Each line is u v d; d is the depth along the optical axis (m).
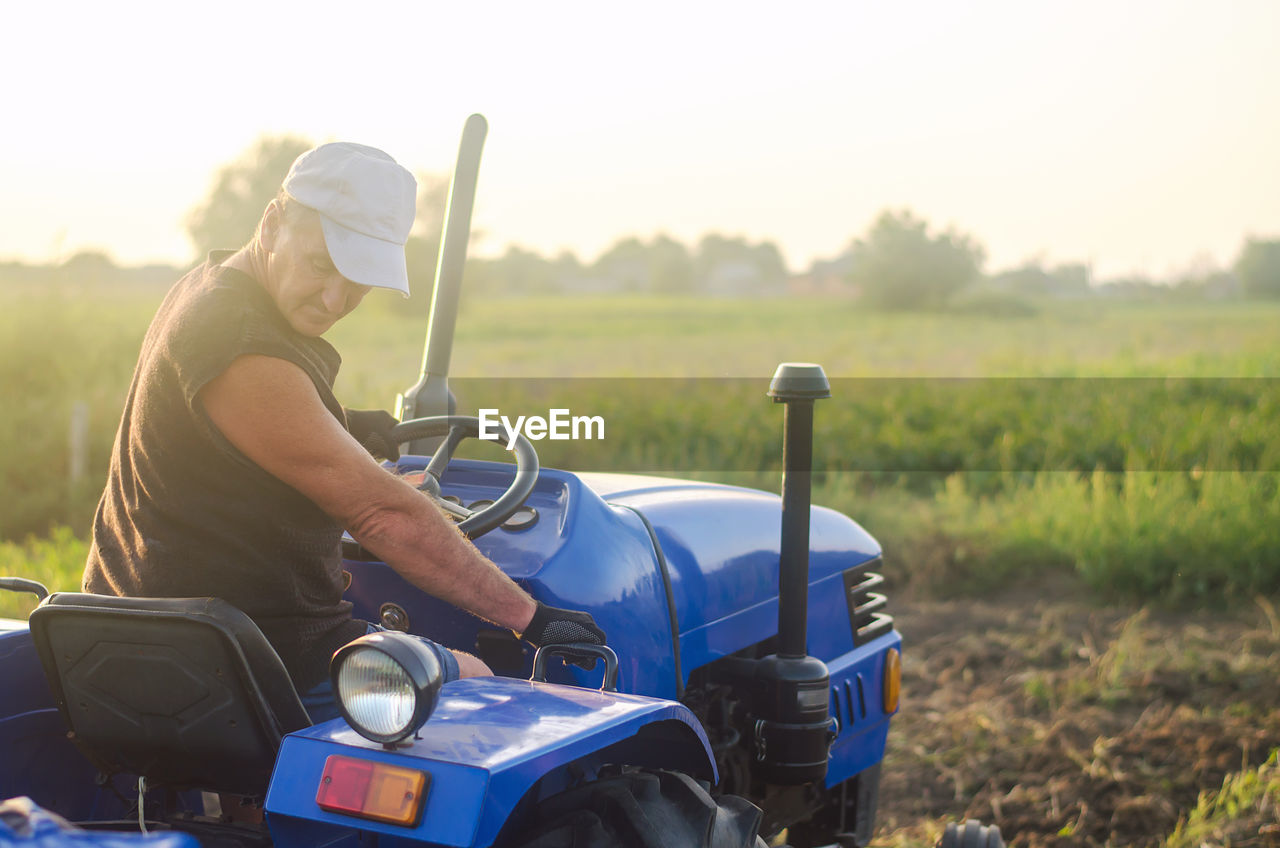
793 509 2.46
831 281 83.06
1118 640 5.86
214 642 1.64
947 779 4.22
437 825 1.39
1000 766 4.30
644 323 46.19
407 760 1.44
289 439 1.69
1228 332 35.66
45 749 2.03
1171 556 6.81
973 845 2.67
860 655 2.98
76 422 8.70
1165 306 58.25
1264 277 61.06
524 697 1.69
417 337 29.31
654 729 1.83
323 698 1.86
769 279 95.31
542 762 1.47
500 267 89.06
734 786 2.61
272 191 41.12
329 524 1.84
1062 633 6.03
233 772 1.73
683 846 1.61
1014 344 33.09
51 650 1.76
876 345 33.88
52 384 11.77
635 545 2.33
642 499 2.62
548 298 76.50
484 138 2.93
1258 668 5.20
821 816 3.12
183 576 1.74
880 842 3.74
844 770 2.92
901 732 4.70
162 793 2.02
